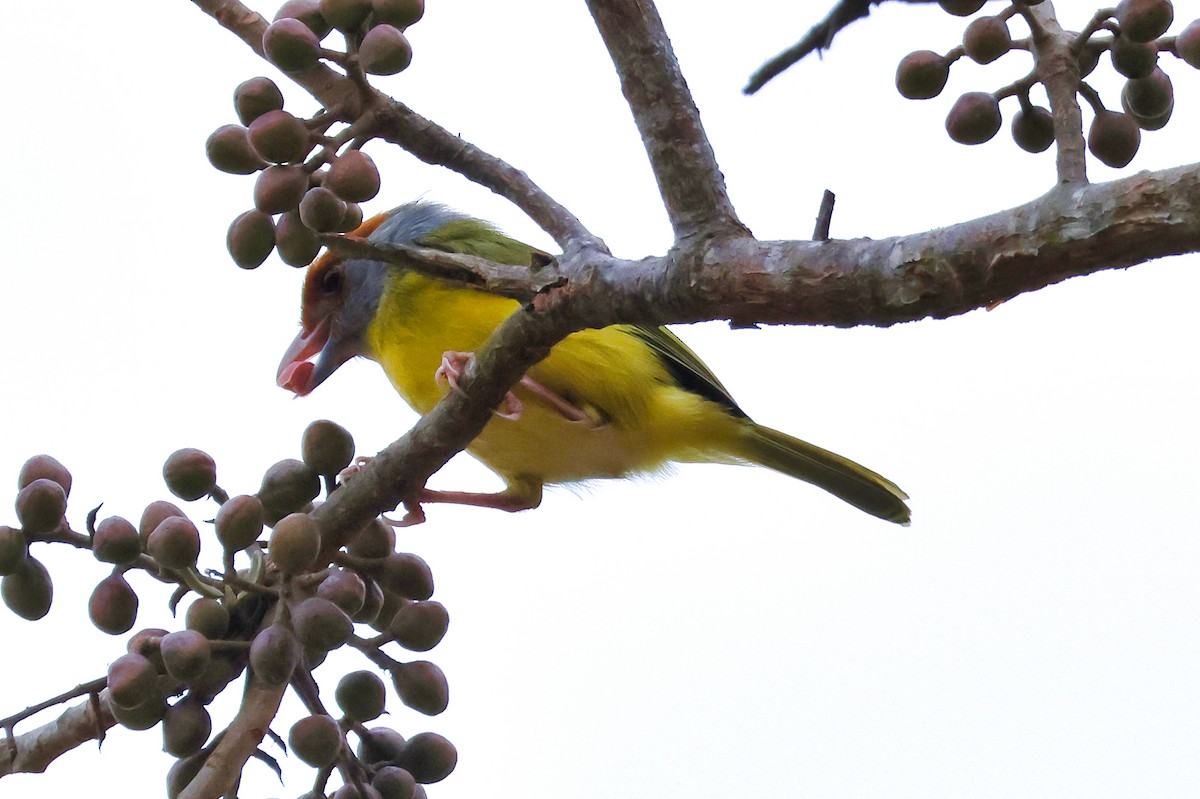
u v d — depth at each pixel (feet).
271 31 19.24
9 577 17.61
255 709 16.70
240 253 18.56
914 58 18.84
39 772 17.94
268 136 18.06
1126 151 18.39
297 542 16.89
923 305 14.40
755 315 15.92
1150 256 13.00
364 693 18.37
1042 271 13.57
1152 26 16.99
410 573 19.11
